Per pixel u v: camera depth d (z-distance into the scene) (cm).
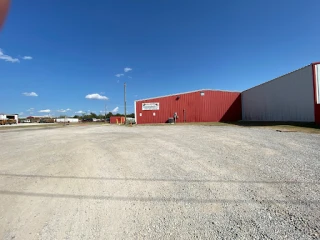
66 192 330
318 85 1330
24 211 272
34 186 360
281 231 212
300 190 303
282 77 1728
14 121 5594
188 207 269
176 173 404
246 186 327
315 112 1300
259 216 242
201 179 366
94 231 224
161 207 272
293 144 632
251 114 2331
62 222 244
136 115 2697
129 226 231
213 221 236
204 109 2602
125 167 458
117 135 1144
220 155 531
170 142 781
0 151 734
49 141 976
